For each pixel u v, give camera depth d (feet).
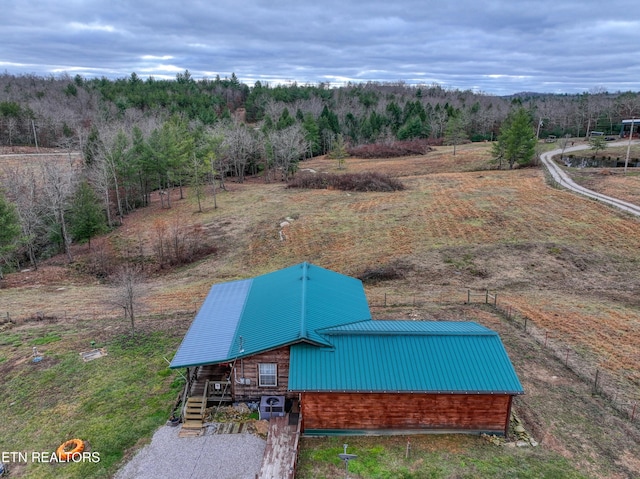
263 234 138.10
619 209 129.70
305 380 48.91
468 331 55.31
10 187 147.02
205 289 104.01
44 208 147.95
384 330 55.67
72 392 61.62
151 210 179.11
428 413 49.88
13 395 61.62
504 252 108.58
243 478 44.52
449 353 52.13
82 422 55.01
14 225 116.16
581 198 143.02
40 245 147.74
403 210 147.43
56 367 68.13
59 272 125.18
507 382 48.85
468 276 99.76
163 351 71.77
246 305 68.59
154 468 46.16
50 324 86.69
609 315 77.56
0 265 124.77
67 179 145.79
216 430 51.67
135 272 111.55
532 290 91.61
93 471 46.96
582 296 87.40
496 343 53.52
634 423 50.42
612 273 97.25
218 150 200.54
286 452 47.34
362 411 49.90
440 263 106.11
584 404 53.93
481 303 84.69
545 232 118.83
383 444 48.88
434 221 134.21
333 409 49.88
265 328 58.18
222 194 193.06
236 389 56.18
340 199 169.78
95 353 71.67
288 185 197.88
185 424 52.42
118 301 93.76
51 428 54.34
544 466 44.50
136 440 51.19
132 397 59.62
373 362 51.06
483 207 142.72
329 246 124.36
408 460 46.14
